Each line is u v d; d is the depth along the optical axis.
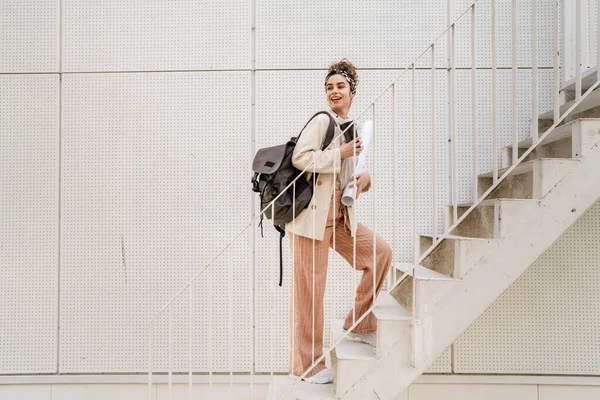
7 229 2.93
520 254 1.94
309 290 2.10
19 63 2.96
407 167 2.92
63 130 2.95
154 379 2.87
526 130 2.91
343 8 2.96
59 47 2.98
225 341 2.88
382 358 1.96
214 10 2.97
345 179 2.13
